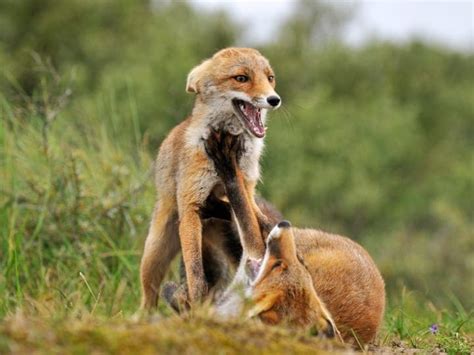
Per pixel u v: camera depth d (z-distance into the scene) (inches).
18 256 458.9
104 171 527.8
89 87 1397.6
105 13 1625.2
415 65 1849.2
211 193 394.3
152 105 1104.8
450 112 1829.5
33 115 536.7
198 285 378.9
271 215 421.7
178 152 407.5
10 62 1207.6
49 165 506.6
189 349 251.9
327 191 1360.7
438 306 565.0
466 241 1077.1
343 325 351.6
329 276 359.3
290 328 295.3
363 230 1371.8
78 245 483.8
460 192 1540.4
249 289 314.7
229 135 400.8
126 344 248.8
